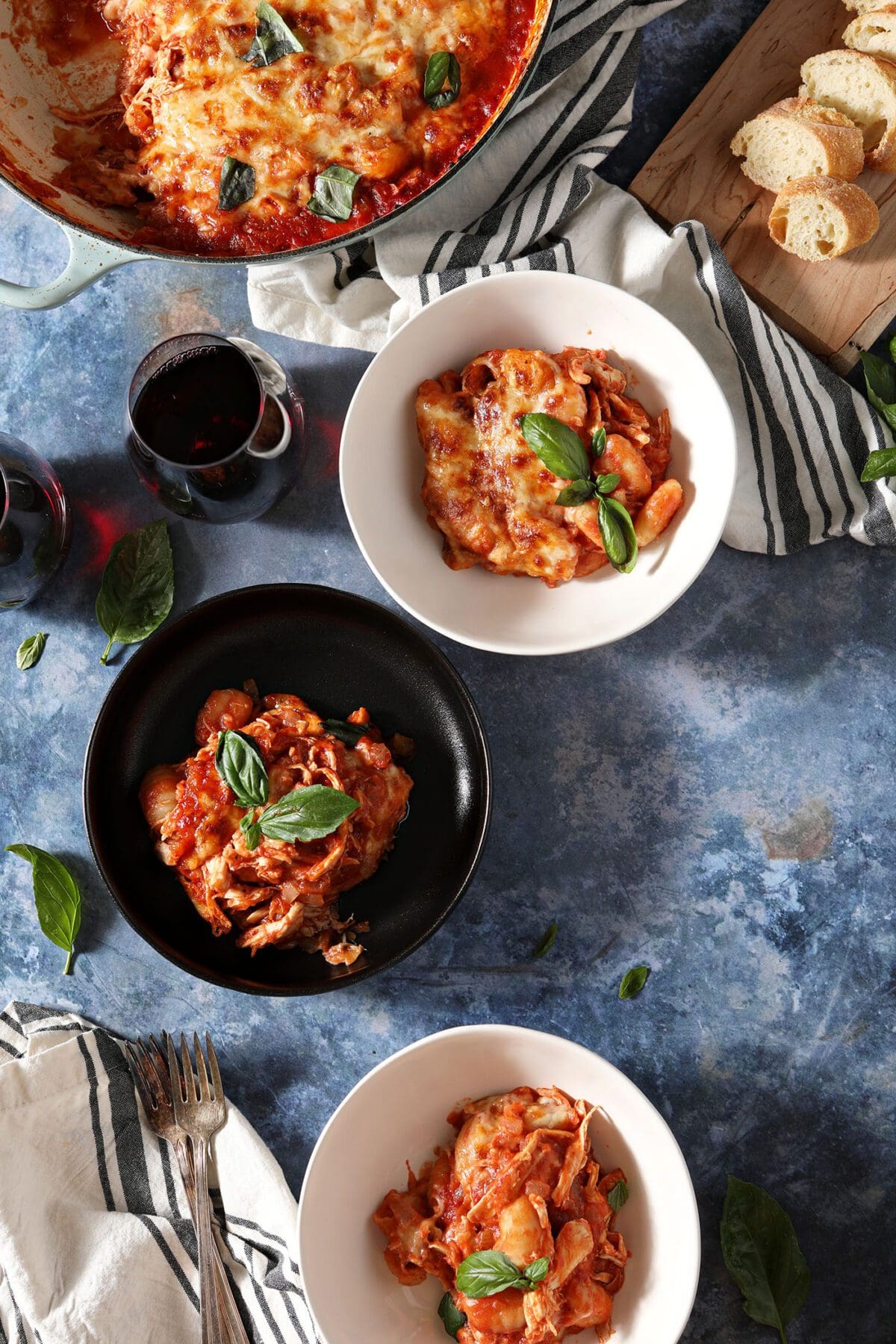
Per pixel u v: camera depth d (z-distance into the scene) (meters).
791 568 1.14
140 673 1.11
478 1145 1.04
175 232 1.07
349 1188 1.05
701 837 1.13
